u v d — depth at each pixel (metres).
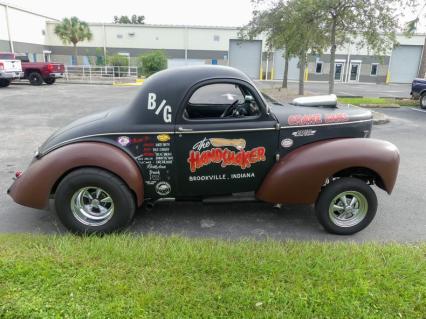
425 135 9.30
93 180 3.62
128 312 2.54
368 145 3.83
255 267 3.07
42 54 38.34
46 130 9.39
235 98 4.01
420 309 2.64
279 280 2.93
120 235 3.77
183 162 3.80
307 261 3.19
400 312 2.60
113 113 3.98
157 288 2.79
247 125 3.78
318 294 2.75
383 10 11.59
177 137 3.71
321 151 3.79
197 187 3.95
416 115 12.75
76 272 2.98
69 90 20.45
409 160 6.97
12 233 3.84
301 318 2.53
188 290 2.79
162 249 3.38
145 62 32.41
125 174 3.62
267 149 3.88
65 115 11.70
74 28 36.22
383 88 30.19
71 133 3.81
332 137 4.00
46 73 23.05
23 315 2.50
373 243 3.65
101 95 17.91
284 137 3.88
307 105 4.34
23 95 17.33
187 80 3.71
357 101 16.06
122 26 38.75
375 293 2.77
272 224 4.23
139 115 3.70
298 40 13.18
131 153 3.74
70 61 39.72
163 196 3.98
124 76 32.75
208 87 3.85
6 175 5.84
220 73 3.79
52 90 20.20
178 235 3.83
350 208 3.93
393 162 3.81
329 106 4.40
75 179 3.62
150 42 39.19
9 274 2.90
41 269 2.99
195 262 3.14
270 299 2.68
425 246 3.58
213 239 3.70
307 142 3.95
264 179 3.98
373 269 3.07
